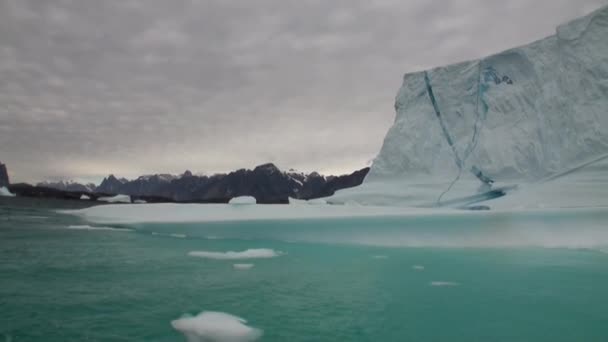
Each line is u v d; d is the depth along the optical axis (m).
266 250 6.16
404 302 3.42
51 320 2.87
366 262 5.28
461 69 15.02
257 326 2.81
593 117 11.06
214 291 3.76
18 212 17.89
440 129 14.84
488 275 4.43
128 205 13.44
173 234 9.04
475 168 13.28
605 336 2.60
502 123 13.42
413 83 16.38
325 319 2.98
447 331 2.73
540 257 5.44
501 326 2.80
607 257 5.40
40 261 5.29
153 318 2.95
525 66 13.49
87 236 8.50
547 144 11.97
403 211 8.52
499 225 6.66
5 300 3.36
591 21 11.94
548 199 9.77
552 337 2.59
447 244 6.62
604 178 9.80
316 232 7.53
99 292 3.68
